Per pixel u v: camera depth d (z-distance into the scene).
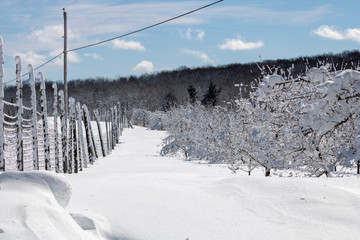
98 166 18.16
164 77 166.75
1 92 9.52
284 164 11.27
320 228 4.81
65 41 21.19
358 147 10.27
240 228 4.75
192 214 5.08
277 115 11.71
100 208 5.06
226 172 12.54
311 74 11.78
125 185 6.54
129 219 4.71
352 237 4.53
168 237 4.35
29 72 11.87
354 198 5.66
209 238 4.40
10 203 3.60
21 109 10.67
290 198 5.77
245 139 12.27
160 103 112.56
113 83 155.62
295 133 11.06
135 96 121.19
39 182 4.19
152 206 5.25
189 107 30.83
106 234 4.32
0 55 9.55
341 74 10.57
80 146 17.17
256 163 11.83
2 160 9.44
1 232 3.13
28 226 3.31
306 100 11.79
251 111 12.27
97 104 115.38
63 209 4.04
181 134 26.00
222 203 5.67
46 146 12.88
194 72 168.25
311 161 11.02
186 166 15.55
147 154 29.09
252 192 6.12
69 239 3.52
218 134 19.58
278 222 5.00
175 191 6.11
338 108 10.67
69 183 4.34
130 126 69.81
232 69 157.38
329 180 7.26
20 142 10.62
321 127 10.71
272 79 11.97
